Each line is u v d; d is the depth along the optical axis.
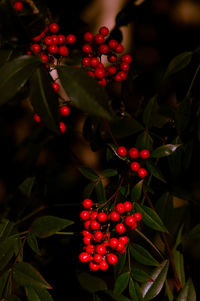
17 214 0.74
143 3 0.79
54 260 0.74
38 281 0.61
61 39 0.64
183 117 0.64
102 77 0.64
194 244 0.75
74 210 0.74
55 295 0.74
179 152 0.65
